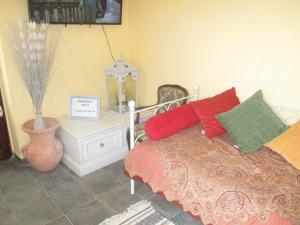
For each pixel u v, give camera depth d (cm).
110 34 305
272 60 217
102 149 269
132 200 223
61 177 254
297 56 203
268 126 207
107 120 281
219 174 166
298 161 179
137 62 324
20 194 227
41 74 234
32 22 227
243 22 225
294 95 212
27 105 261
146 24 298
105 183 246
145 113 316
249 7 219
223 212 153
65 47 271
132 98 338
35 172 261
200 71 265
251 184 157
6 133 276
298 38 200
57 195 227
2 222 196
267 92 226
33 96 238
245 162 180
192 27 259
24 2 233
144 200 222
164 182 185
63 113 290
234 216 148
